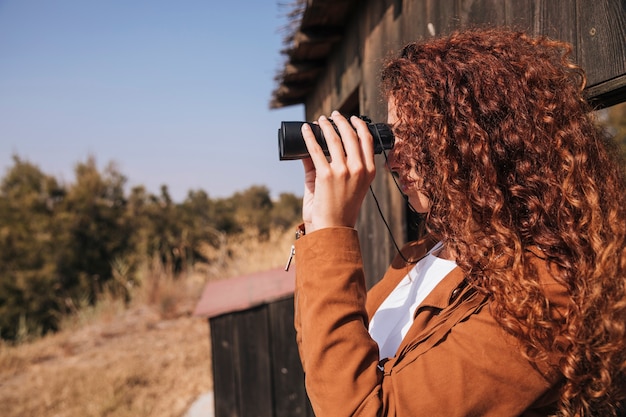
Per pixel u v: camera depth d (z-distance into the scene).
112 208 14.52
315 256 0.87
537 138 0.83
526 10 1.30
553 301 0.75
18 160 14.51
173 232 14.41
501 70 0.87
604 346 0.73
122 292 8.41
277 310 3.01
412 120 0.91
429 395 0.75
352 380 0.79
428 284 0.98
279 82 4.56
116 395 4.36
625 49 0.98
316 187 0.89
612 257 0.76
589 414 0.82
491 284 0.77
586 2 1.08
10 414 4.23
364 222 3.13
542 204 0.80
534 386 0.74
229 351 3.14
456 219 0.84
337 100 3.56
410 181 0.98
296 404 2.92
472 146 0.84
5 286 12.41
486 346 0.75
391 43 2.41
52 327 12.19
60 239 13.28
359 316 0.85
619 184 0.86
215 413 3.17
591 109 0.94
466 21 1.65
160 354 5.50
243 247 8.73
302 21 3.19
